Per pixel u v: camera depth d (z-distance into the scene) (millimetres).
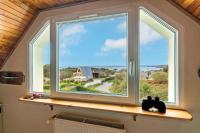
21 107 2283
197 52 1467
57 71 2072
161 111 1456
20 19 2000
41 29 2160
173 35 1639
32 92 2232
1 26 1901
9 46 2236
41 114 2137
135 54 1683
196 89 1474
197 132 1477
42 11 2117
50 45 2082
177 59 1562
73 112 1940
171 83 1652
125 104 1728
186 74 1504
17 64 2295
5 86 2400
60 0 1848
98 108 1622
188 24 1492
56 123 1876
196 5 1329
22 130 2285
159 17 1597
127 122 1688
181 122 1512
